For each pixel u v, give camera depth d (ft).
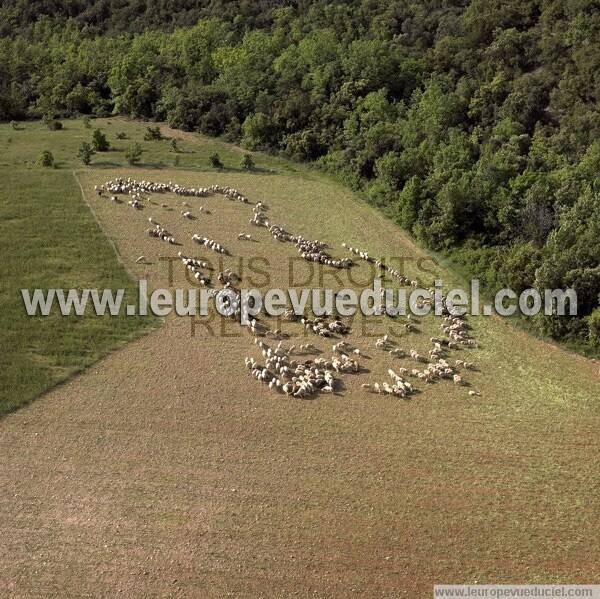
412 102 314.76
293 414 156.15
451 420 157.89
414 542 123.44
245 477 136.46
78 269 209.77
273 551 119.75
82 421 149.59
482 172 243.19
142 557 117.29
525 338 194.80
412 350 184.44
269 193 277.85
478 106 301.63
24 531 121.39
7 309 187.73
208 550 119.24
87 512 126.00
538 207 225.35
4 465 136.26
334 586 113.80
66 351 172.65
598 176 234.79
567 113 285.43
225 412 155.12
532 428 156.66
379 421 155.84
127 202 255.91
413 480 138.31
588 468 144.36
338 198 278.67
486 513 131.03
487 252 225.76
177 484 133.69
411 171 266.98
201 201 263.70
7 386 158.30
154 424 149.89
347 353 181.47
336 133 314.76
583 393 171.01
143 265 214.90
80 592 110.52
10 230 229.25
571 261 197.06
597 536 126.82
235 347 179.63
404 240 247.50
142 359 172.24
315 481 136.46
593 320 186.29
